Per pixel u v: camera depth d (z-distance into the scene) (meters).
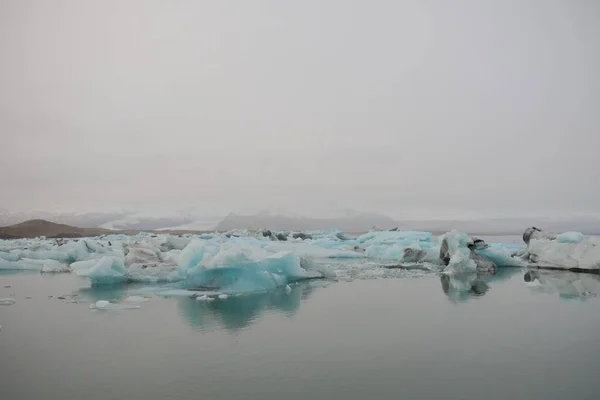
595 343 9.48
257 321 11.70
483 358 8.48
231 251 17.50
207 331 10.62
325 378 7.45
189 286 17.97
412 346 9.29
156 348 9.20
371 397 6.68
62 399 6.66
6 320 11.91
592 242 24.31
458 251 24.23
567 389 6.97
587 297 15.29
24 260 27.28
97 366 8.10
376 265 28.14
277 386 7.10
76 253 29.20
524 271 24.20
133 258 24.55
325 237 58.25
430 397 6.68
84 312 12.98
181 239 32.22
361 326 11.08
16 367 8.07
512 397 6.67
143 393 6.86
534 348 9.12
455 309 13.19
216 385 7.15
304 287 18.12
